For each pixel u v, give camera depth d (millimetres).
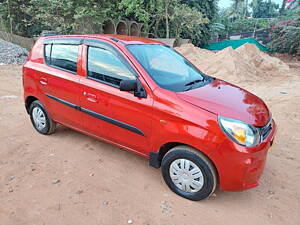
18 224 2496
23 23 19156
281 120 5453
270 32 27172
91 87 3311
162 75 3139
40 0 17094
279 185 3260
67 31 18250
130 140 3176
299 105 6312
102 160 3688
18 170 3381
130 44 3312
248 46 13133
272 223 2627
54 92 3811
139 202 2852
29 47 17812
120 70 3127
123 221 2576
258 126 2604
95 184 3139
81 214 2646
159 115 2789
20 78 9070
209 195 2764
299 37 21594
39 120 4344
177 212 2725
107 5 19125
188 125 2611
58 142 4184
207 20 23438
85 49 3445
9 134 4422
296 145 4328
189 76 3498
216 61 11367
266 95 7629
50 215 2621
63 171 3389
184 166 2797
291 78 10641
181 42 24469
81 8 16719
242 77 10023
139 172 3426
